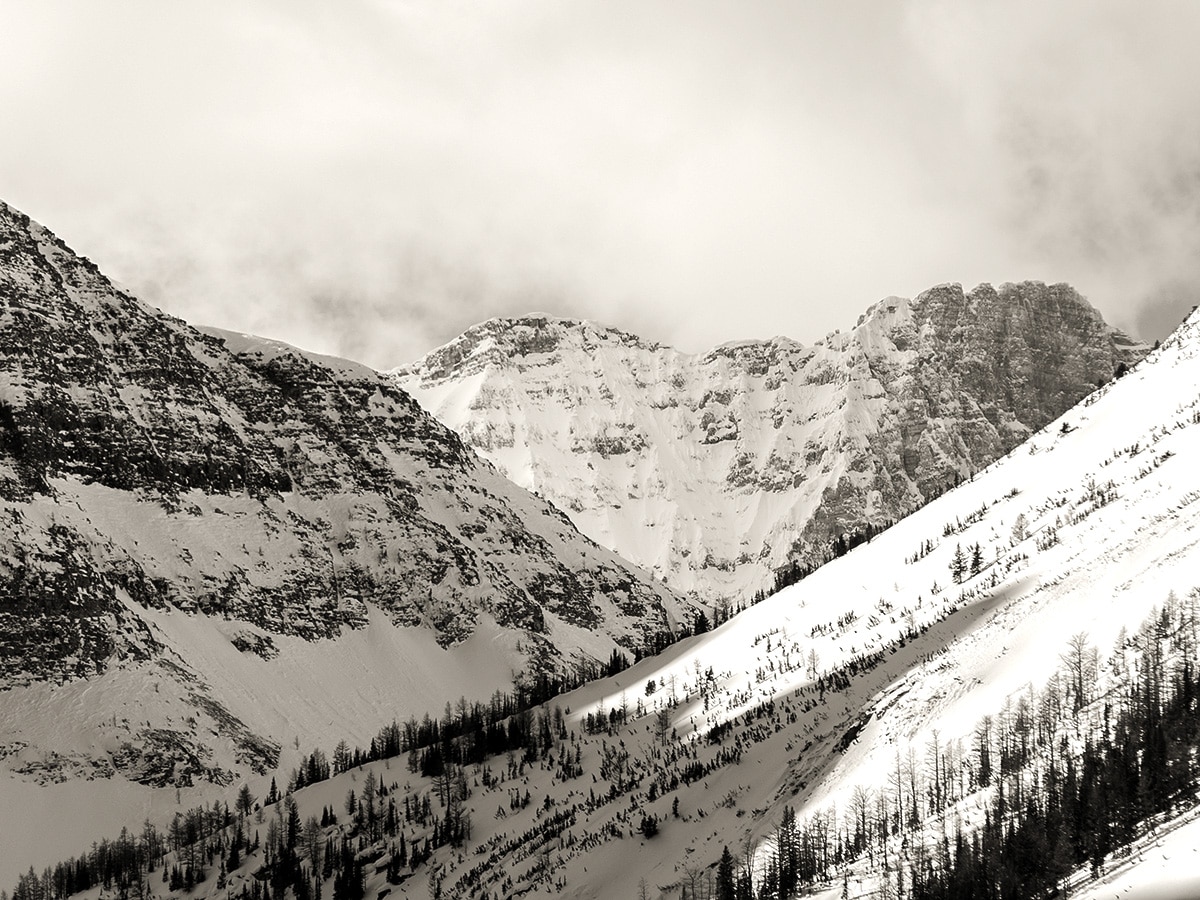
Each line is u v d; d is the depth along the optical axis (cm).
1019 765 16638
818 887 17088
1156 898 11894
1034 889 13762
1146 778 14212
